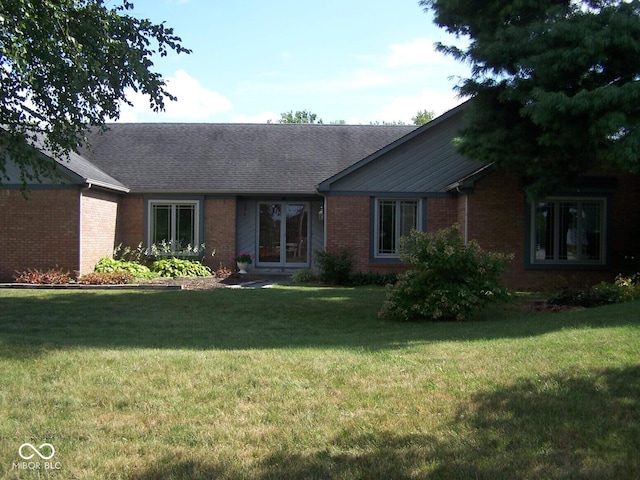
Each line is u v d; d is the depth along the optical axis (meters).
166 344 8.85
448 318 12.09
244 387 6.09
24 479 4.10
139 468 4.26
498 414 5.19
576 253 17.67
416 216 19.22
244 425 5.07
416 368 6.73
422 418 5.16
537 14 13.09
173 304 13.55
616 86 11.15
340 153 23.08
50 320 11.33
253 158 22.67
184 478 4.11
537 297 15.50
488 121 14.09
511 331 9.25
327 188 18.97
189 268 20.28
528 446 4.56
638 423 4.94
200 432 4.91
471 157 14.54
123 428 5.00
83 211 18.56
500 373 6.39
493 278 11.88
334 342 8.99
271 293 15.63
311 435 4.83
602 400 5.46
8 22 9.12
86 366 6.89
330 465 4.28
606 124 10.89
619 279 13.38
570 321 9.71
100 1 10.55
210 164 22.25
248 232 22.02
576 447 4.54
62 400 5.68
